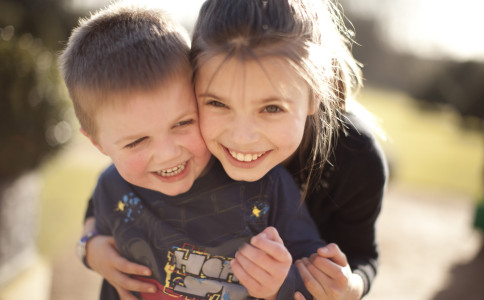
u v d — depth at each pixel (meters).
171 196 1.43
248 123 1.15
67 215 6.27
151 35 1.28
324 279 1.26
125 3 1.42
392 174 8.65
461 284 4.82
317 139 1.36
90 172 8.64
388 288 4.69
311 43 1.18
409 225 6.70
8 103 3.46
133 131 1.23
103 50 1.27
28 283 3.84
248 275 1.21
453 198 8.34
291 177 1.49
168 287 1.40
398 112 21.53
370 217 1.48
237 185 1.40
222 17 1.15
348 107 1.51
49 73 3.74
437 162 11.70
